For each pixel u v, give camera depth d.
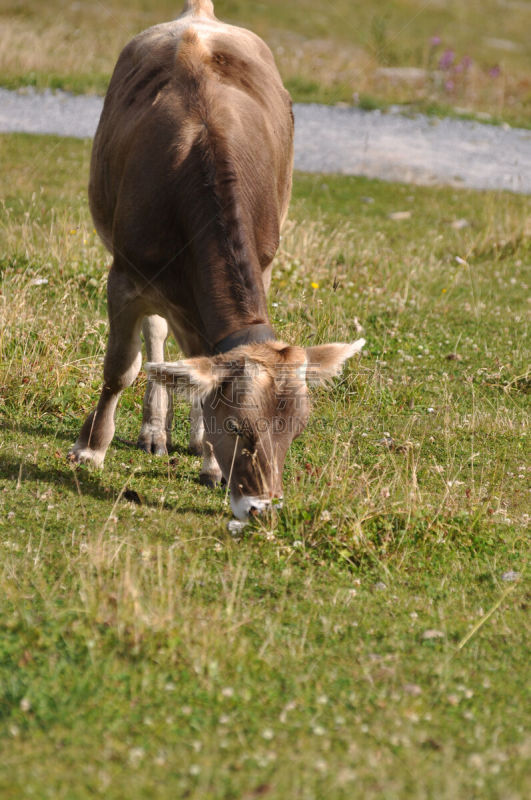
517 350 14.90
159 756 5.63
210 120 9.28
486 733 6.12
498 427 12.24
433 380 13.84
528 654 7.19
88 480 9.82
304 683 6.54
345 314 15.64
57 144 26.98
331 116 33.91
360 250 19.14
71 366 12.31
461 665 6.97
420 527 9.02
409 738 5.98
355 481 9.95
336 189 25.45
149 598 7.29
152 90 10.05
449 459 11.20
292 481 9.97
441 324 16.20
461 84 38.94
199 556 8.32
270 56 12.20
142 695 6.21
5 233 17.28
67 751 5.61
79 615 6.98
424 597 8.02
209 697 6.26
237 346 8.02
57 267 15.97
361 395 12.87
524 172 28.94
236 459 7.93
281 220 11.75
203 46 10.24
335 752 5.81
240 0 53.19
